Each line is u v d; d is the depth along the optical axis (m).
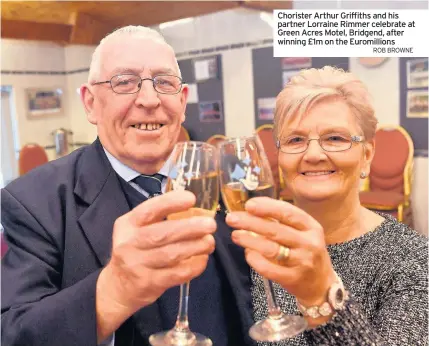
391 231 1.03
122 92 1.09
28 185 1.08
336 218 1.00
